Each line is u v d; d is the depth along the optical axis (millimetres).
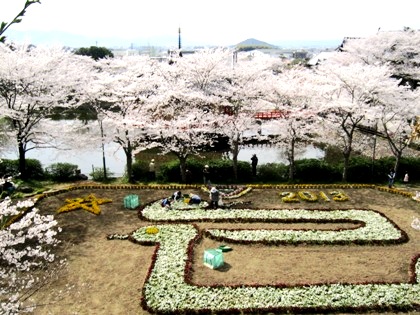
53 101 27578
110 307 14516
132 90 28094
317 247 19219
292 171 30016
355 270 17094
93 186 28000
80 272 16875
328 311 14180
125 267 17328
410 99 30141
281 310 14133
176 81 31297
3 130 28469
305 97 29812
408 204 25250
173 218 22266
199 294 15047
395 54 44594
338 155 38375
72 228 21281
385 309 14312
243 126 28891
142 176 30703
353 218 22438
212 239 19953
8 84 26625
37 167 30984
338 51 54500
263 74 32281
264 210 23438
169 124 27484
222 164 30344
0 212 12102
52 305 14531
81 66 32156
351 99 28734
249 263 17641
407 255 18516
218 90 30812
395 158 31828
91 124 31062
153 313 14117
